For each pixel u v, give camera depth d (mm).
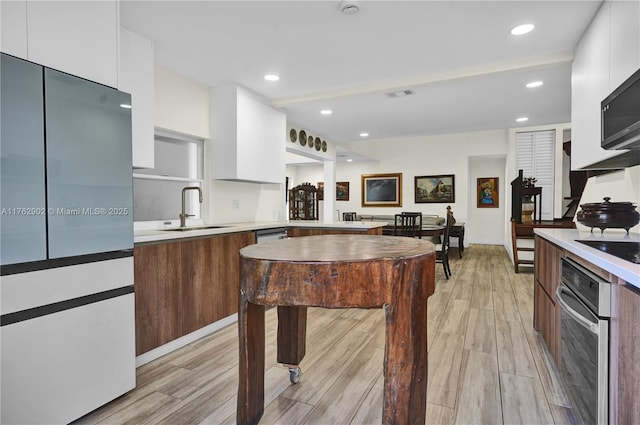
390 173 8633
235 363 2387
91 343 1774
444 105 4426
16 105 1478
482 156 7855
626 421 1162
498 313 3439
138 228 3078
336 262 1151
